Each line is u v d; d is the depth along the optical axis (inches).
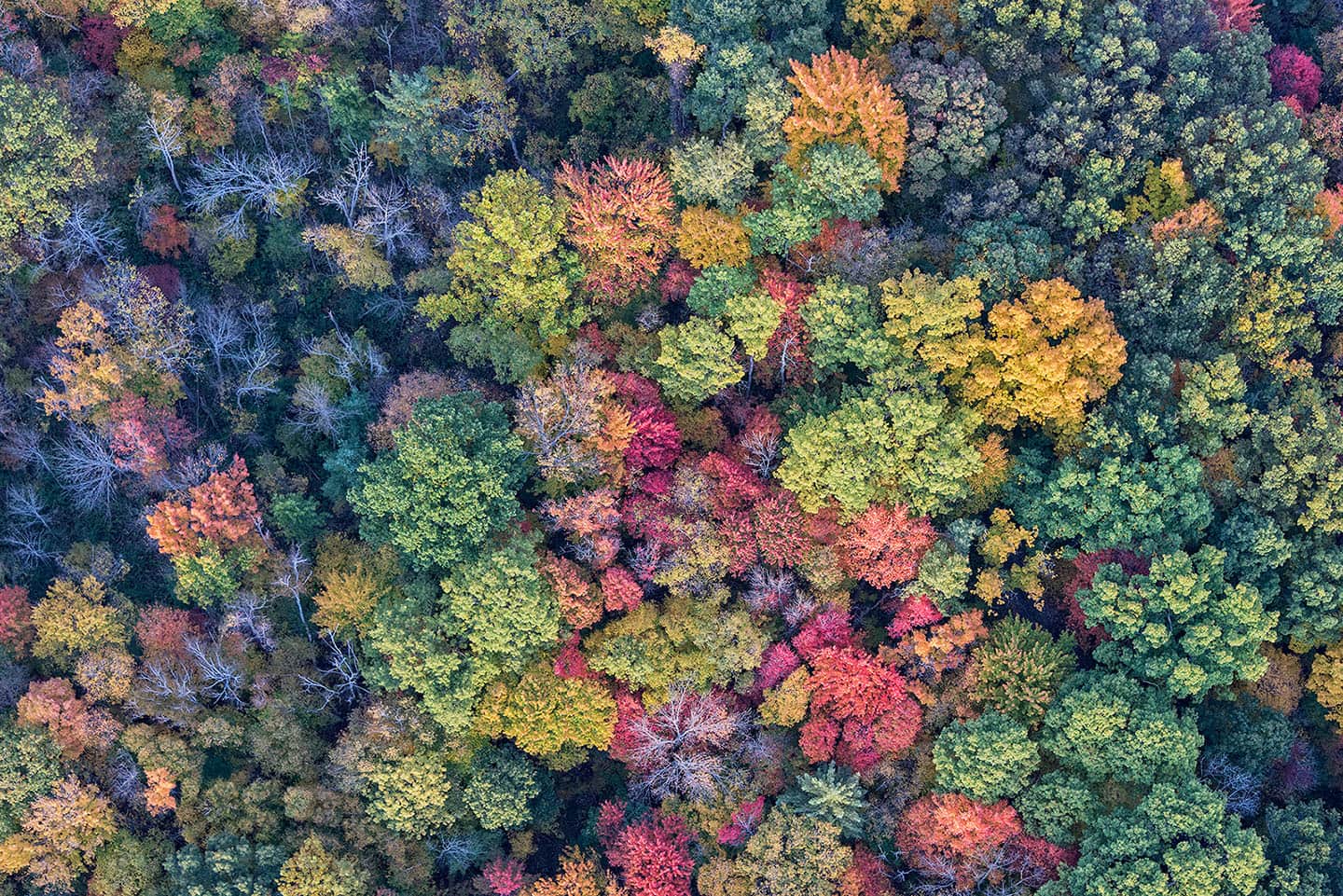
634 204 2748.5
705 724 2618.1
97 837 2568.9
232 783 2586.1
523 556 2618.1
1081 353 2630.4
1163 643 2564.0
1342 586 2571.4
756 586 2706.7
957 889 2556.6
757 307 2699.3
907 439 2655.0
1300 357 2834.6
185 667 2664.9
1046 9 2871.6
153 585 2861.7
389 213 2869.1
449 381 2866.6
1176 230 2726.4
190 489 2696.9
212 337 2859.3
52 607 2659.9
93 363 2709.2
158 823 2630.4
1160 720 2487.7
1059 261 2785.4
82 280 2847.0
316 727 2719.0
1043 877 2524.6
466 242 2802.7
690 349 2738.7
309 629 2775.6
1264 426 2659.9
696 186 2812.5
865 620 2780.5
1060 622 2746.1
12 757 2554.1
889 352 2714.1
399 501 2632.9
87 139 2748.5
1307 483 2640.3
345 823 2583.7
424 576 2696.9
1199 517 2615.7
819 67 2738.7
